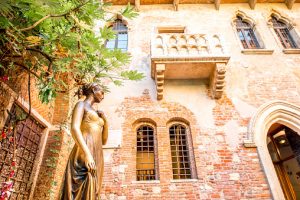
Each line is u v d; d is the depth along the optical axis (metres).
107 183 5.73
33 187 5.27
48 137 6.02
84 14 3.38
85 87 3.44
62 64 3.82
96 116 3.11
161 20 8.91
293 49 8.04
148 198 5.52
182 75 7.14
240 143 6.26
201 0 9.43
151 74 7.21
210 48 6.83
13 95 4.40
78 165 2.71
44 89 4.22
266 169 5.78
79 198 2.52
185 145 6.52
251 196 5.52
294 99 7.02
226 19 9.05
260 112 6.67
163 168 5.91
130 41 8.34
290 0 9.43
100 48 3.77
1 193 3.61
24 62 3.76
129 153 6.14
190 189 5.63
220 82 6.69
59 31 3.47
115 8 9.26
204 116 6.71
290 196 7.63
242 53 8.05
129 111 6.80
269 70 7.63
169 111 6.80
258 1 9.62
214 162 5.98
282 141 8.17
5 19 2.68
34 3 2.71
